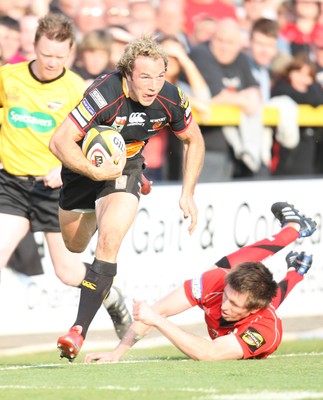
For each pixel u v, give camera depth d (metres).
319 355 20.72
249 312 18.17
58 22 21.62
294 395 13.73
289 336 28.22
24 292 26.70
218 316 18.81
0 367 19.36
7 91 22.22
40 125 22.25
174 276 29.47
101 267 16.97
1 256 22.19
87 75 29.25
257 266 18.11
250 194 31.23
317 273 32.38
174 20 31.23
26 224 22.66
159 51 16.64
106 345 26.33
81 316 16.72
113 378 15.59
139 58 16.58
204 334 27.95
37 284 26.97
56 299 27.38
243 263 18.23
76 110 17.11
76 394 13.68
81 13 29.89
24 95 22.19
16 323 26.64
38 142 22.28
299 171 35.75
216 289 18.81
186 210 18.86
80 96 22.47
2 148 22.41
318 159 36.91
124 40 29.94
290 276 20.66
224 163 32.69
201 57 31.69
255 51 33.69
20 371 16.92
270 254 21.00
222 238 30.58
